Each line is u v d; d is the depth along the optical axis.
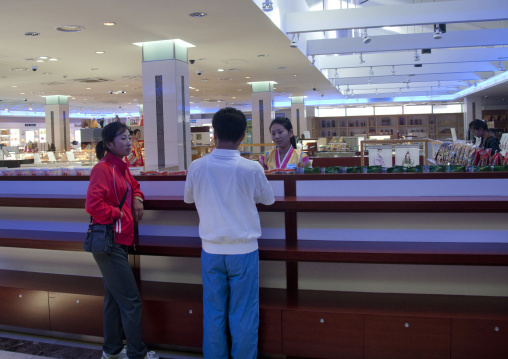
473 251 2.61
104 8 6.07
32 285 3.24
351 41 9.39
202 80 14.44
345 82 14.76
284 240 3.00
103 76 12.70
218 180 2.38
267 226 3.06
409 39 8.92
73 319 3.07
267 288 3.09
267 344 2.72
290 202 2.76
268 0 6.11
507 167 2.89
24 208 3.58
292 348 2.69
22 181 3.52
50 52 9.08
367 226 2.94
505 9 6.38
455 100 20.69
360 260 2.64
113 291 2.63
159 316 2.88
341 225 2.97
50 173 3.62
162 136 8.35
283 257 2.72
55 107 17.91
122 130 2.65
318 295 2.92
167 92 8.32
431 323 2.53
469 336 2.51
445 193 2.83
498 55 10.35
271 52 9.54
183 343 2.85
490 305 2.70
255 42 8.49
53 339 3.20
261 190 2.47
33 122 25.47
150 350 2.98
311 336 2.66
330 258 2.67
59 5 5.87
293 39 7.63
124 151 2.67
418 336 2.55
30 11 6.12
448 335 2.52
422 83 17.16
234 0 5.82
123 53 9.31
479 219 2.84
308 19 7.44
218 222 2.37
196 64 11.19
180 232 3.21
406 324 2.55
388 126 21.02
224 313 2.44
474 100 19.42
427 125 20.59
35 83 13.98
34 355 2.95
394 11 6.82
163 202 2.93
